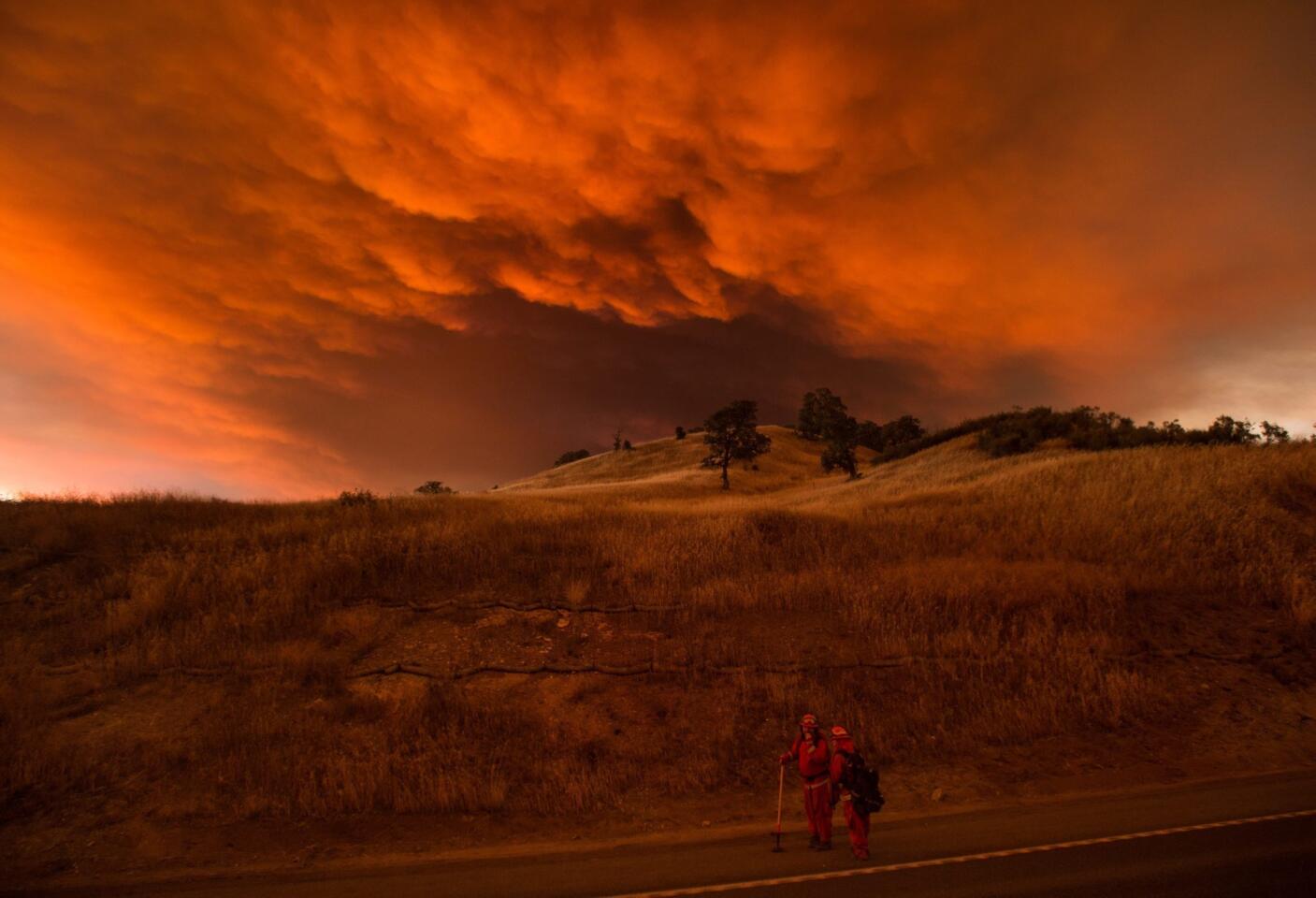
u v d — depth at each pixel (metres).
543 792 9.48
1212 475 23.34
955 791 9.27
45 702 10.87
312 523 19.81
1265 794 8.45
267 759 9.88
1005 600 14.71
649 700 11.95
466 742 10.65
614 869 7.03
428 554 17.64
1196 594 15.61
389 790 9.34
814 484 66.19
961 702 11.66
